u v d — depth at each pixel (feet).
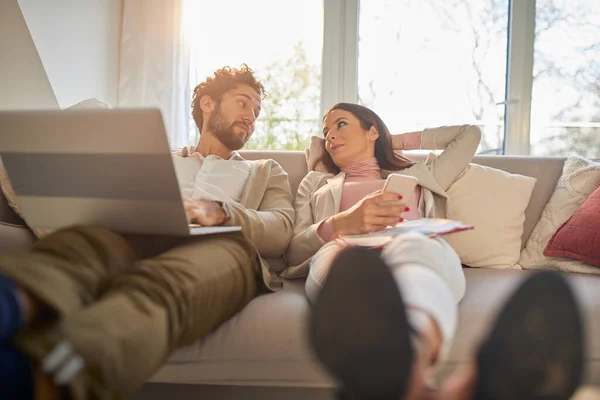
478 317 3.49
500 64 8.57
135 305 2.45
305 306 3.66
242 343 3.41
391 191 3.89
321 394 3.63
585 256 4.67
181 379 3.45
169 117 8.35
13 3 6.40
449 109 8.67
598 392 3.21
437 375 3.33
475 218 5.19
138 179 3.08
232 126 5.35
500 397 1.85
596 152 8.43
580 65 8.43
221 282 3.20
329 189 5.02
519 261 5.24
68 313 2.20
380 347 1.85
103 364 2.10
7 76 7.08
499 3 8.55
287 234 4.67
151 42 8.37
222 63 8.88
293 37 8.90
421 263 2.82
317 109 8.95
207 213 3.91
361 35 8.84
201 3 8.75
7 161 3.24
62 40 7.23
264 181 5.10
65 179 3.22
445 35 8.66
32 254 2.47
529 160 5.91
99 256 2.75
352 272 1.97
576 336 1.86
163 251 3.62
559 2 8.44
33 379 2.06
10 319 1.98
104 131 2.92
